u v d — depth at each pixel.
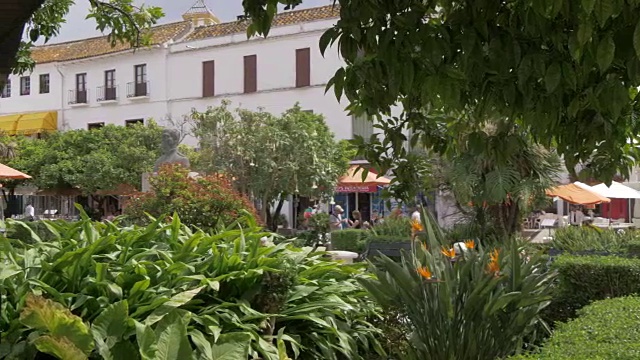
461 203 10.79
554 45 2.77
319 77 28.16
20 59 7.25
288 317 4.95
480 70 2.83
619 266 6.46
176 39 32.03
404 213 17.77
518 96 2.95
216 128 19.23
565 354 3.12
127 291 4.58
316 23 28.12
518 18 2.93
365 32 3.01
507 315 4.68
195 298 4.83
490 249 5.69
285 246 5.77
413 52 2.89
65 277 4.53
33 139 31.59
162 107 31.83
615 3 2.32
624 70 2.81
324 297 5.39
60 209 32.94
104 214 28.95
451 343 4.50
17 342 3.98
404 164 4.30
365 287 4.95
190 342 4.42
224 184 8.92
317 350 5.18
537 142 3.73
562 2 2.44
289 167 18.45
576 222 23.58
